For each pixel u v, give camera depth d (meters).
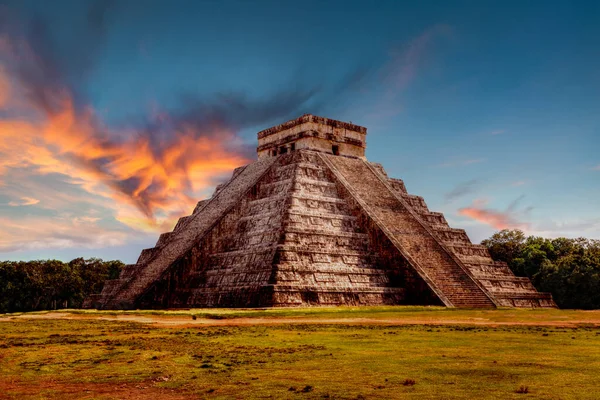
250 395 14.89
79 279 101.56
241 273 58.06
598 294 73.12
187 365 19.81
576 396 13.99
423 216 73.31
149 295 61.38
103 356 22.23
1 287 93.00
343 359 20.58
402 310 50.75
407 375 17.12
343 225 64.62
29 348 25.03
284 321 41.00
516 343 24.97
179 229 74.69
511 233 102.69
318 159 74.88
